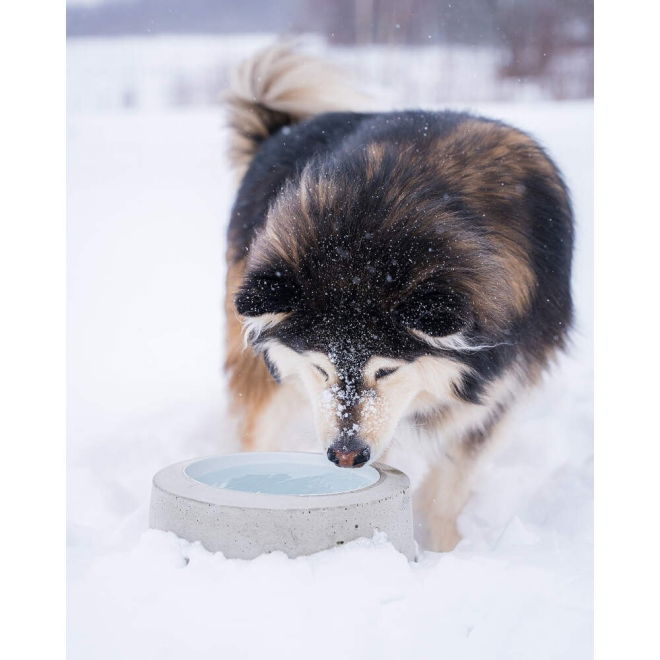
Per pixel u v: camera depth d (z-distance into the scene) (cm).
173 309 508
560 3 961
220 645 188
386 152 262
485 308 243
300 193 256
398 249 238
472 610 200
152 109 940
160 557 210
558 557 235
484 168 267
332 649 187
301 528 205
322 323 244
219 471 257
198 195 681
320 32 1027
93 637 197
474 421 284
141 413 380
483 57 967
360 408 245
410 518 227
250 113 383
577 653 190
